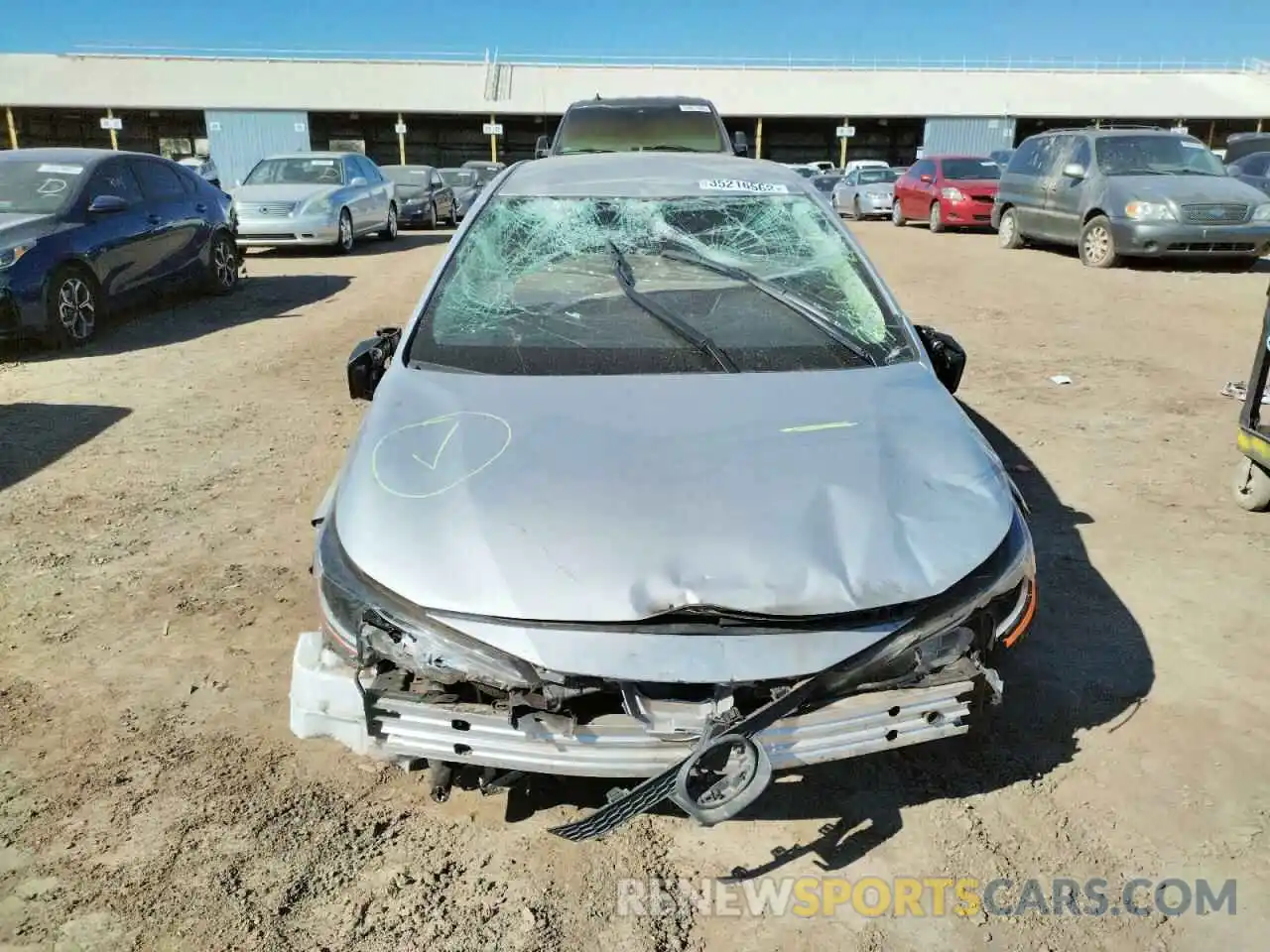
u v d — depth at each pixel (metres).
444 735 2.42
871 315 3.49
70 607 3.93
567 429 2.81
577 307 3.49
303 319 9.66
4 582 4.13
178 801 2.84
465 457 2.72
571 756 2.36
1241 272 11.84
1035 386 6.94
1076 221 12.62
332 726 2.57
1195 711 3.24
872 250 14.48
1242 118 41.34
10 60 43.38
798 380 3.11
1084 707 3.27
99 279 8.73
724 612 2.32
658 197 3.98
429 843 2.70
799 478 2.62
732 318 3.44
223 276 11.09
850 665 2.35
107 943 2.36
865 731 2.41
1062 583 4.11
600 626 2.32
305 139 40.81
